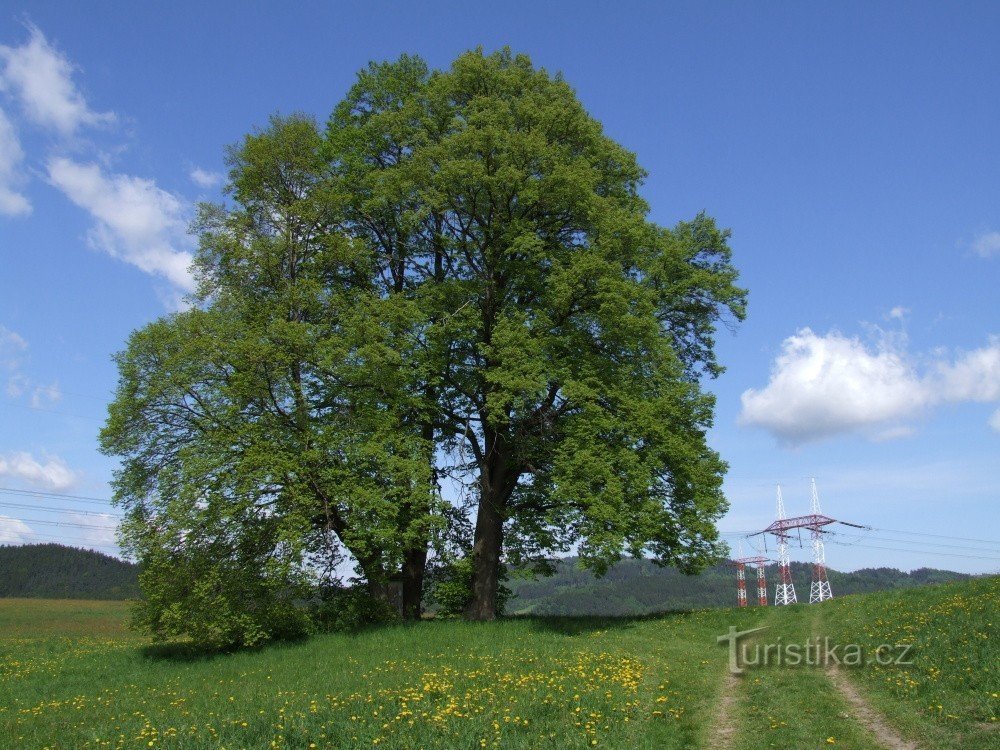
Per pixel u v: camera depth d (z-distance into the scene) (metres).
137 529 22.33
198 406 23.73
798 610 26.47
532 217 27.36
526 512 29.09
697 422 26.94
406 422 27.30
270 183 26.45
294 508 22.94
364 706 13.15
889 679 14.38
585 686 14.32
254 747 10.88
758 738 11.30
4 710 16.69
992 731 10.56
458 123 27.22
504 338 24.52
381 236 30.61
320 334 24.81
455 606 28.52
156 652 24.16
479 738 11.09
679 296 29.03
